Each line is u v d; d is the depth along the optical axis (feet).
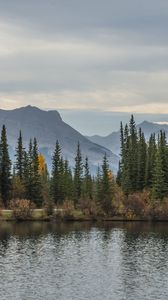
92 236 374.02
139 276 250.16
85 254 303.27
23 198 506.48
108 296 216.74
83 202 500.33
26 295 217.15
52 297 214.69
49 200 493.36
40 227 427.33
